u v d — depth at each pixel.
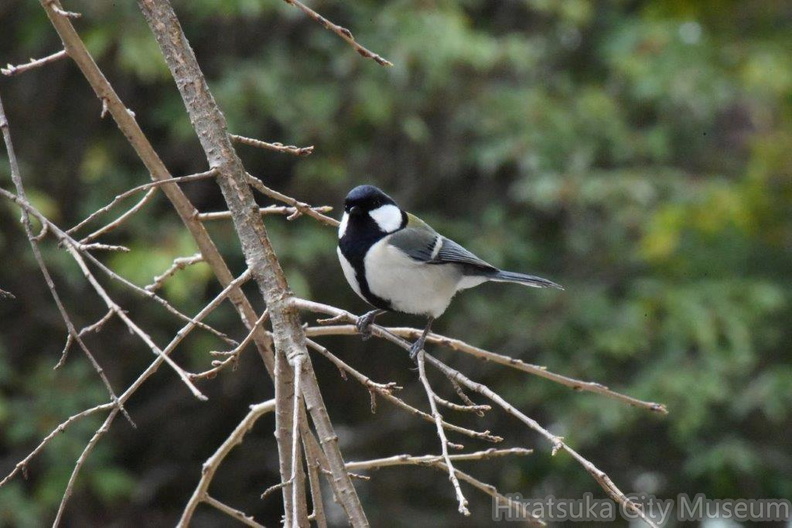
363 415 15.80
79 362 13.43
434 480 15.40
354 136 14.26
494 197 15.47
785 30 16.41
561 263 15.41
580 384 4.69
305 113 13.24
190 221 4.68
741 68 15.10
